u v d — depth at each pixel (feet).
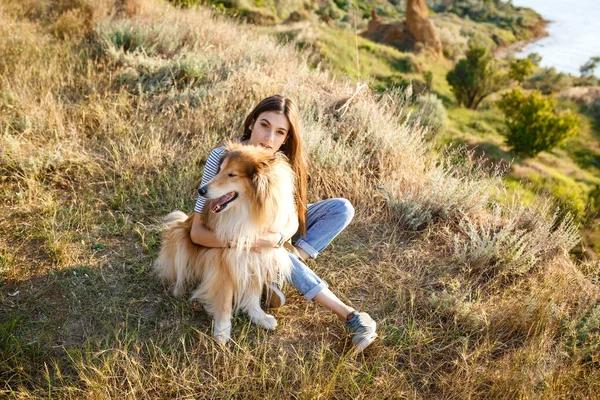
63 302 10.58
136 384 8.81
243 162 9.20
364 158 16.89
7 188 13.93
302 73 22.94
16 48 21.74
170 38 24.82
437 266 13.06
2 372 8.84
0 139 15.15
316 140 16.29
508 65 142.41
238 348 9.65
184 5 35.55
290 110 10.56
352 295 11.89
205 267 10.18
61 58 21.76
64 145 15.85
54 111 16.88
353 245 13.61
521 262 12.87
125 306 10.73
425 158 17.65
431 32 121.90
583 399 9.62
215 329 10.16
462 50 133.90
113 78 20.45
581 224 15.21
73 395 8.59
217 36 26.84
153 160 15.64
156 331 10.23
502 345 10.80
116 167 15.07
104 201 14.06
